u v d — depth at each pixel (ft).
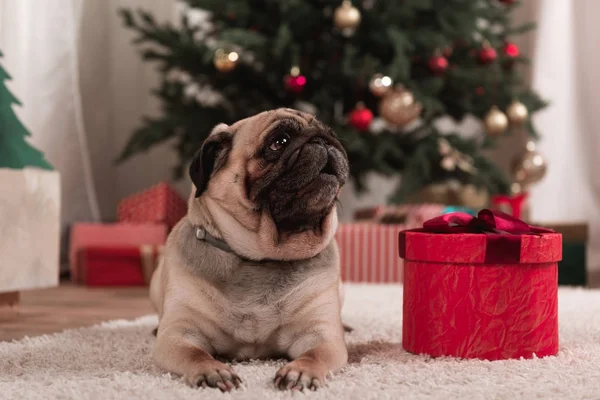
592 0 22.38
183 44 17.71
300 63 17.61
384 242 16.21
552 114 22.54
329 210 7.39
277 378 6.15
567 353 7.69
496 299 7.37
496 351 7.38
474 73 17.74
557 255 7.65
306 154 6.98
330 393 5.91
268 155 7.09
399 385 6.31
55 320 11.03
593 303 12.18
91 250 16.15
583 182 22.56
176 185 23.43
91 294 14.73
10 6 15.53
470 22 17.51
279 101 18.65
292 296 7.19
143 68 22.57
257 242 7.09
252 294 7.13
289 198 7.04
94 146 20.61
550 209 22.53
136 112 22.38
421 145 18.16
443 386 6.20
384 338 9.05
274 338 7.38
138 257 16.24
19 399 5.83
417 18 17.76
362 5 17.13
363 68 16.47
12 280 11.18
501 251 7.33
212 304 7.12
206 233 7.33
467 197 18.92
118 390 6.07
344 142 16.38
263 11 17.54
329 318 7.27
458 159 18.26
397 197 17.30
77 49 19.35
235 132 7.45
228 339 7.29
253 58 17.95
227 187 7.22
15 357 7.61
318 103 17.58
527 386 6.17
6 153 11.57
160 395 5.82
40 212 11.71
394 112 16.67
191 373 6.23
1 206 10.91
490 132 18.28
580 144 22.66
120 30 21.72
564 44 22.58
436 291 7.55
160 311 8.22
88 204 19.36
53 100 17.71
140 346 8.24
